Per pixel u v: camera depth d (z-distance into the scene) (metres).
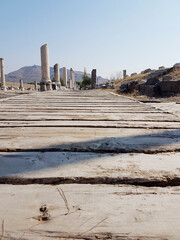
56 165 1.19
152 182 1.03
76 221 0.74
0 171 1.10
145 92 14.95
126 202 0.85
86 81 52.91
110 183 1.04
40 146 1.52
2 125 2.27
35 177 1.03
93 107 4.10
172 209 0.81
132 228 0.71
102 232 0.69
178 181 1.04
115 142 1.63
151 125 2.29
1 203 0.84
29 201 0.86
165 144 1.58
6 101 5.25
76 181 1.04
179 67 19.80
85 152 1.43
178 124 2.35
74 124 2.34
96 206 0.82
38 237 0.67
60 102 5.09
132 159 1.29
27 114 3.12
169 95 12.59
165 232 0.69
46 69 13.38
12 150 1.46
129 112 3.41
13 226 0.71
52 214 0.77
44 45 13.14
